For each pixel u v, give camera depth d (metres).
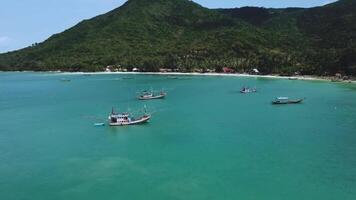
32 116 147.00
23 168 87.12
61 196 72.62
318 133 112.94
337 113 143.25
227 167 85.38
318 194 71.69
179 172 83.00
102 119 138.00
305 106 159.88
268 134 112.81
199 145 102.44
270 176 79.94
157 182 78.00
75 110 158.00
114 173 83.19
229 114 145.00
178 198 70.88
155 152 97.31
